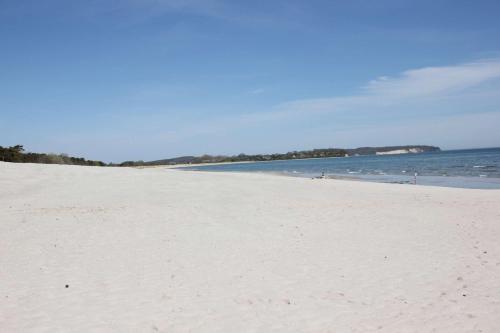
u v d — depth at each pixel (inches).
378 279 314.0
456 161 2987.2
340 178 1627.7
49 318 241.9
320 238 445.4
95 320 240.1
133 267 340.2
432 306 263.3
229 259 364.5
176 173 1202.0
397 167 2536.9
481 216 569.6
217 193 795.4
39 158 2102.6
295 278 316.2
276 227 499.2
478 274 323.3
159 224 509.7
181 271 331.3
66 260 358.3
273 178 1135.6
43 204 661.3
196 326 234.4
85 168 1176.2
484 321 240.7
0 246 404.2
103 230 475.8
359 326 235.5
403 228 496.1
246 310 256.8
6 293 280.5
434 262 356.8
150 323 237.3
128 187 870.4
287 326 235.1
